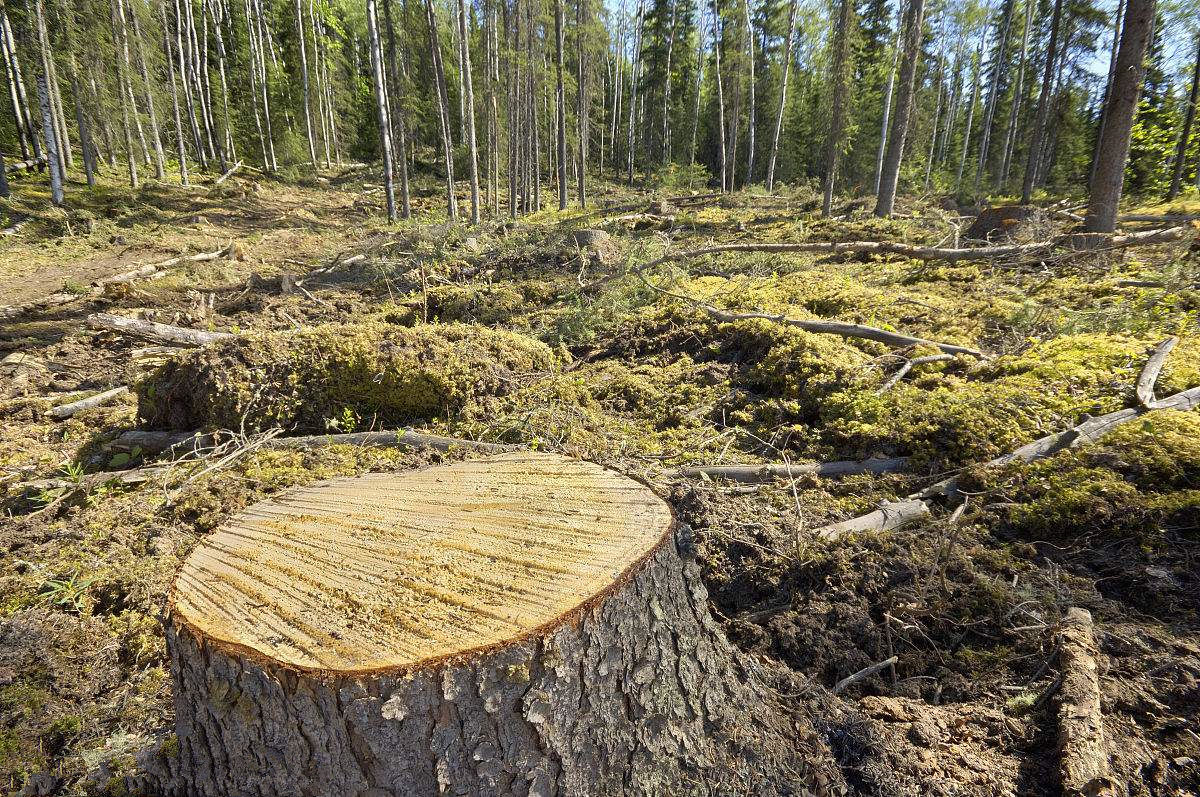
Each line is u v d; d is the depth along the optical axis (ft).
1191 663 6.81
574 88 66.44
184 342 21.79
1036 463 10.47
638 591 4.70
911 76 45.57
